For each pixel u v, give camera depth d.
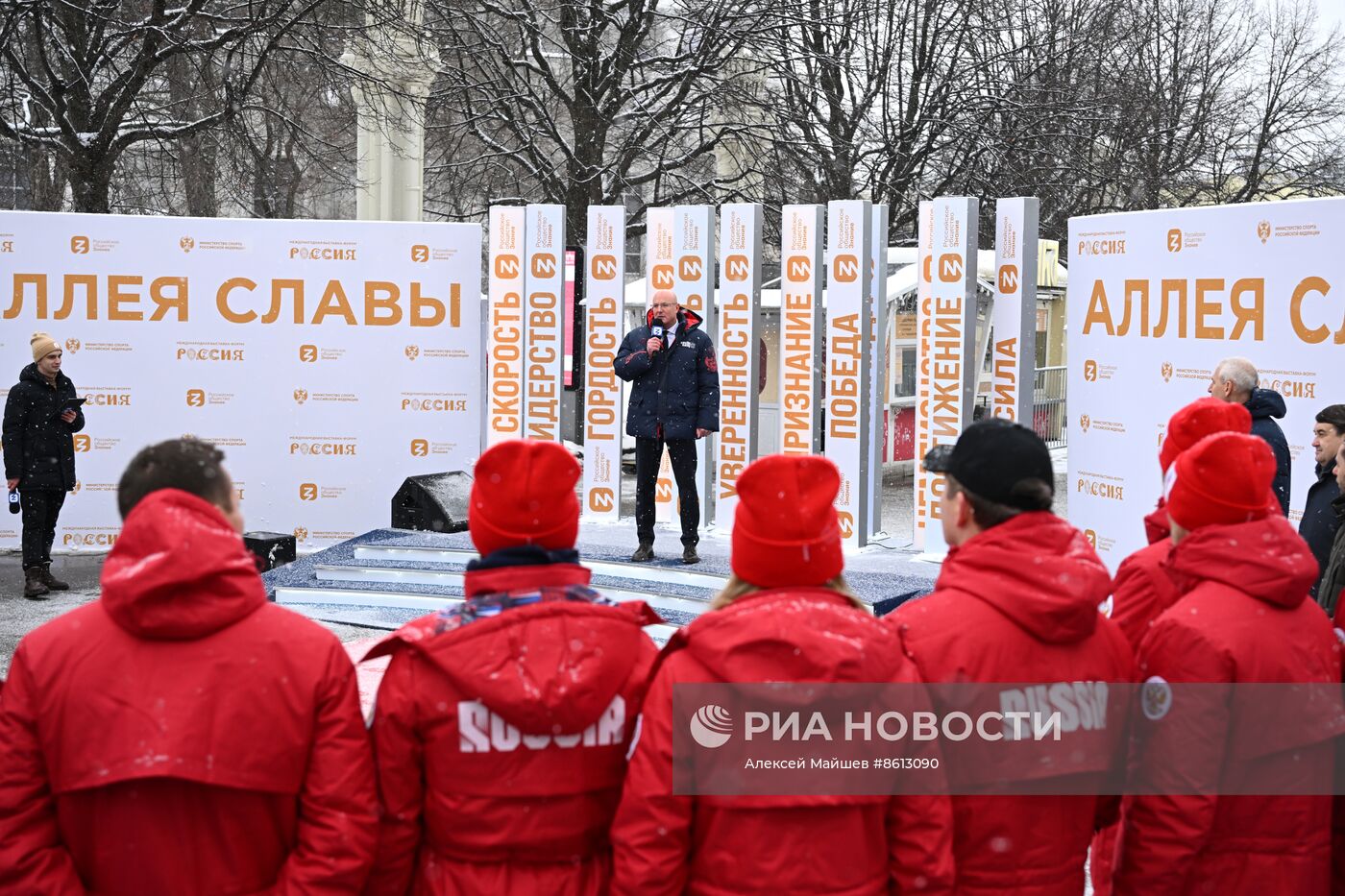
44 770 2.50
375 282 11.44
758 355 11.79
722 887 2.57
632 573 9.21
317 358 11.48
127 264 11.27
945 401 10.84
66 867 2.48
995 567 2.79
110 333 11.31
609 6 20.78
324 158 21.95
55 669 2.46
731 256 11.73
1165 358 8.54
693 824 2.61
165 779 2.42
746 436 11.77
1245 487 3.00
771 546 2.63
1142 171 27.42
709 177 24.77
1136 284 8.83
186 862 2.44
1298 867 3.01
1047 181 24.66
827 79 22.81
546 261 12.24
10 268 11.16
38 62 17.61
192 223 11.30
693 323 9.27
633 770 2.57
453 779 2.61
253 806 2.48
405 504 10.65
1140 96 26.98
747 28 20.55
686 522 9.21
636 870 2.53
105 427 11.38
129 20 17.19
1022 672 2.74
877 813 2.61
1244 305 7.85
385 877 2.69
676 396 9.11
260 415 11.49
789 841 2.54
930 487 11.06
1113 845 3.57
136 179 21.62
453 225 11.41
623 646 2.65
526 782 2.60
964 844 2.78
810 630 2.50
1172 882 2.89
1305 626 3.01
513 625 2.58
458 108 22.38
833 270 11.41
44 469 9.73
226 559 2.47
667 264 12.10
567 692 2.52
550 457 2.73
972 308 10.70
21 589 10.14
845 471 11.53
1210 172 31.75
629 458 19.95
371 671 4.21
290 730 2.49
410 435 11.59
